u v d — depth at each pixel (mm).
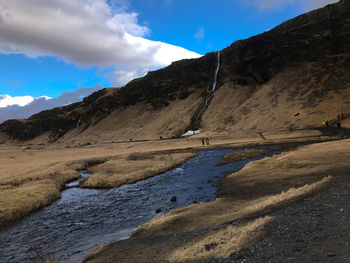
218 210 16188
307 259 5969
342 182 13953
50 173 41812
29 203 25281
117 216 20750
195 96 161750
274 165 29141
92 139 175000
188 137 100875
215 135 89812
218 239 9383
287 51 119750
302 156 28969
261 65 126375
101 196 28516
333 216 8680
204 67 175250
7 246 16547
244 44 147000
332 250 6148
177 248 10234
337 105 76750
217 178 30406
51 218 22016
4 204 24547
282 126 78938
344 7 109812
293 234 7820
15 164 62312
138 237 13820
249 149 54750
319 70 101750
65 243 16062
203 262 7469
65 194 31547
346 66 94875
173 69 194375
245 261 6707
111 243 13820
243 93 126188
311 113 79000
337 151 28609
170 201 23172
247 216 11945
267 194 17516
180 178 33531
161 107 176125
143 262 9367
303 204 11055
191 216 15766
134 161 52062
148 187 30406
